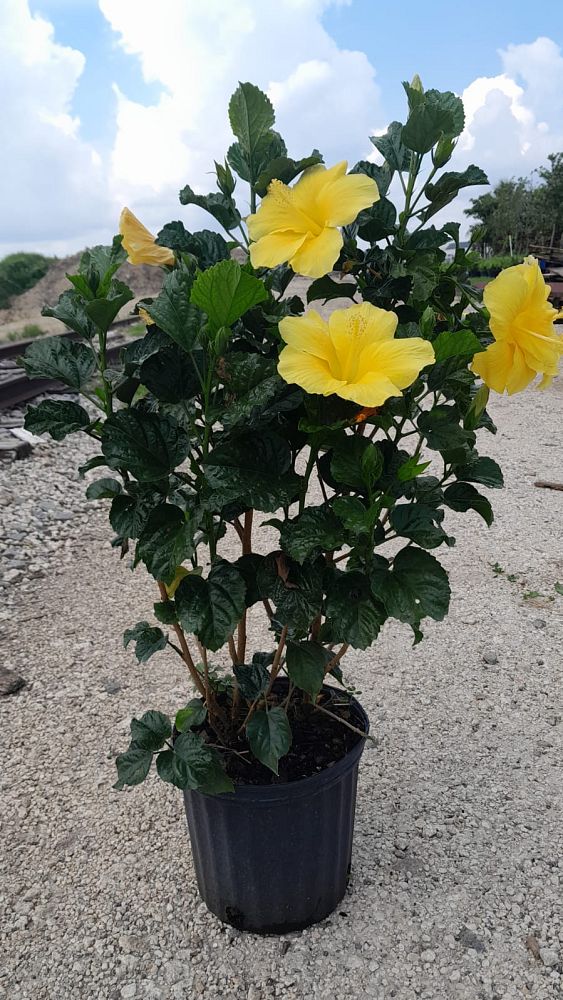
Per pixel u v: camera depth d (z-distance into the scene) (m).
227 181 1.53
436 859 2.13
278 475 1.40
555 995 1.74
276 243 1.34
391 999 1.74
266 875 1.80
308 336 1.28
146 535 1.40
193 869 2.13
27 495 4.96
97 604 3.64
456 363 1.43
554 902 1.98
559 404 7.15
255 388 1.32
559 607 3.45
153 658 3.16
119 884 2.08
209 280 1.21
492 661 3.04
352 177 1.29
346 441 1.41
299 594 1.48
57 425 1.49
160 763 1.58
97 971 1.83
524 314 1.35
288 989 1.78
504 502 4.69
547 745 2.57
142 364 1.39
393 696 2.85
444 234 1.58
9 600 3.68
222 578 1.46
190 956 1.87
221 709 1.86
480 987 1.77
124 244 1.54
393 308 1.62
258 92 1.45
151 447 1.38
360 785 2.41
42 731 2.70
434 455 5.73
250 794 1.66
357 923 1.94
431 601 1.38
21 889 2.07
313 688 1.53
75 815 2.32
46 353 1.52
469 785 2.40
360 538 1.41
